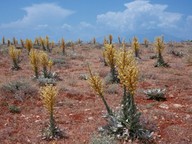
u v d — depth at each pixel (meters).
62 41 37.69
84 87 17.14
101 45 53.12
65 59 31.42
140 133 9.21
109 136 8.88
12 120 11.60
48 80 17.64
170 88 16.38
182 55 31.41
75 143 9.12
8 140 9.63
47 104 9.71
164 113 11.38
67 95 15.05
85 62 29.52
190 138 9.27
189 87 16.38
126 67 8.81
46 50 42.94
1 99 14.07
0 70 24.34
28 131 10.39
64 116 11.91
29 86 15.47
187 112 11.94
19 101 13.99
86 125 10.70
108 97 14.55
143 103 13.43
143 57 30.52
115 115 9.71
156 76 19.12
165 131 9.80
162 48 24.03
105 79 17.62
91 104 13.52
